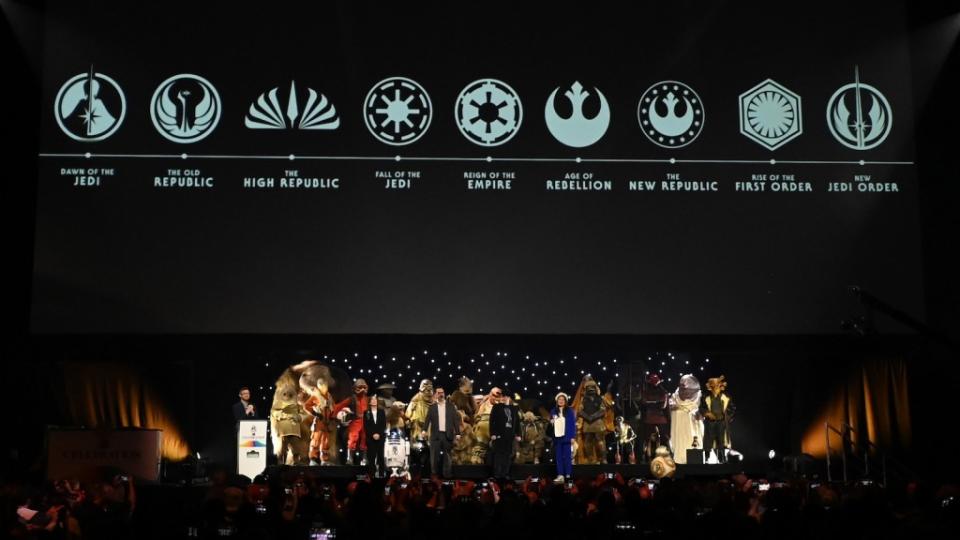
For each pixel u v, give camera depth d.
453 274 14.04
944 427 14.51
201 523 6.19
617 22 14.49
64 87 13.99
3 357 14.15
